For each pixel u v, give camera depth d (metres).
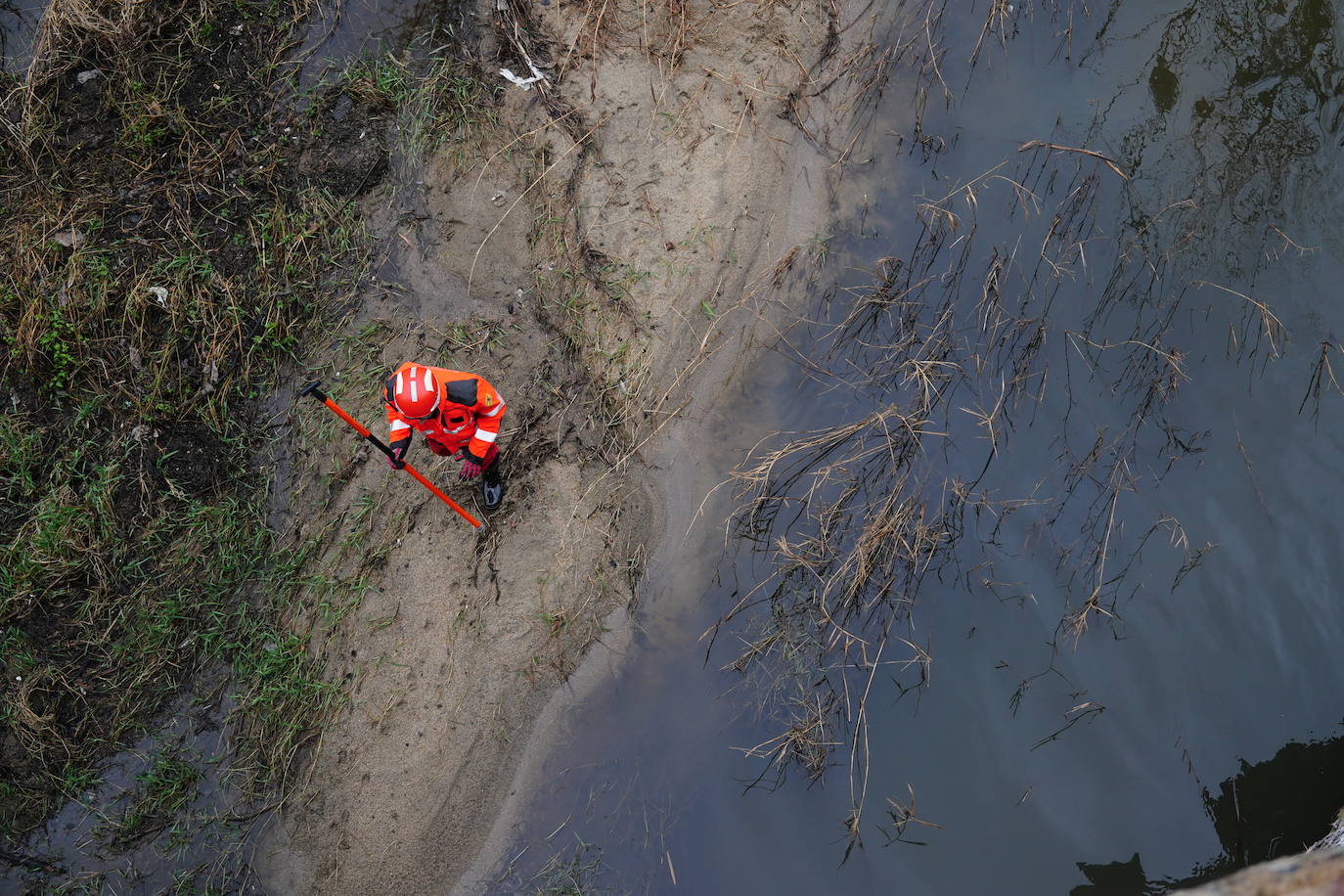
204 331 6.25
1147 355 6.34
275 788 5.57
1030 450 6.21
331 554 5.97
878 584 5.84
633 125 6.87
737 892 5.25
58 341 6.04
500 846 5.47
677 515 6.19
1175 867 5.17
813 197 6.89
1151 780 5.39
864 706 5.60
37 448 5.97
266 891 5.40
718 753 5.59
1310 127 6.80
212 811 5.52
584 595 5.96
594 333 6.43
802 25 7.22
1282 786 5.32
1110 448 6.16
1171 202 6.64
